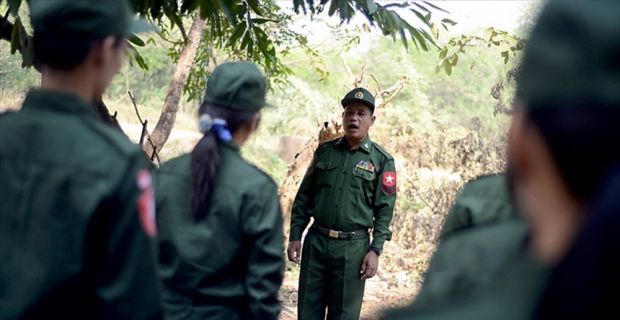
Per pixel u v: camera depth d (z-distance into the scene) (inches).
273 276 80.2
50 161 52.3
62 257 50.9
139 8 114.2
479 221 25.9
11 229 52.0
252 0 134.0
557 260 19.3
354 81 252.8
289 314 205.5
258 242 79.4
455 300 21.8
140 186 53.2
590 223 18.7
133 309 52.6
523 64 20.3
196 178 79.1
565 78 19.1
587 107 19.0
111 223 51.8
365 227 152.9
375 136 290.0
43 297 50.9
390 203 153.3
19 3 86.0
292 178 239.8
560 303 18.6
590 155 19.3
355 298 153.1
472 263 22.4
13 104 304.8
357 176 150.8
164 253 80.4
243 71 83.1
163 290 80.3
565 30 19.2
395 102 380.8
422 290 23.4
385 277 248.2
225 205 79.0
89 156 52.3
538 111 19.8
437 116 396.8
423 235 273.1
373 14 112.2
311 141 239.6
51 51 54.2
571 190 19.8
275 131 449.7
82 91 55.4
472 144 262.4
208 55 233.6
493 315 20.2
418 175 277.9
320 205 152.8
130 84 500.4
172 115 210.2
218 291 80.0
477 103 459.2
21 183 52.4
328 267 152.0
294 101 428.1
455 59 166.9
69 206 51.3
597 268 18.3
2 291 51.5
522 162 20.9
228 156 81.4
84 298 52.4
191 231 79.0
